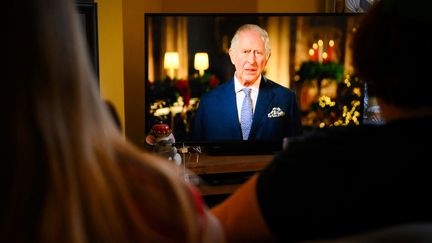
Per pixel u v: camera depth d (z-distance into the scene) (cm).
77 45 43
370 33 63
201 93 274
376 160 56
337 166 57
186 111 276
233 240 63
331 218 56
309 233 59
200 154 287
